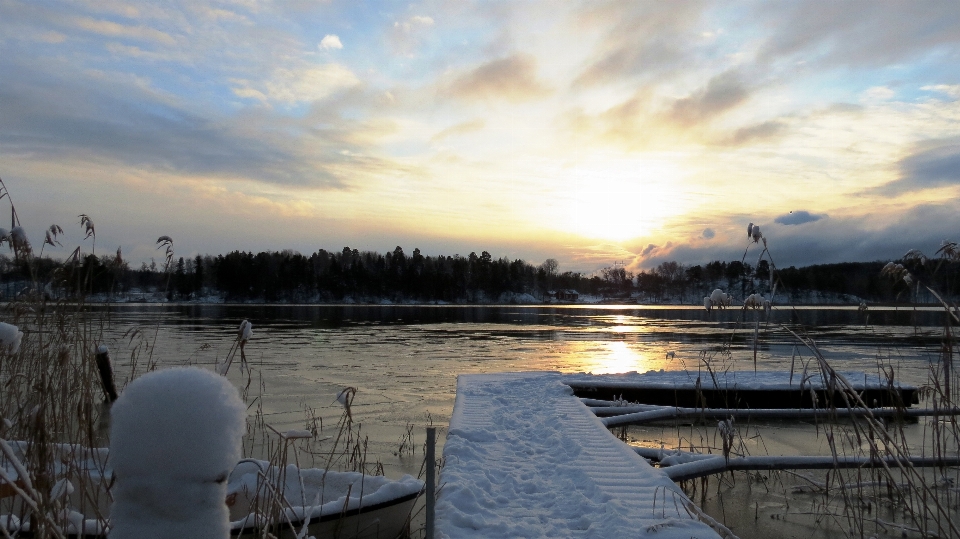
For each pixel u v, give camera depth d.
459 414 7.95
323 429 9.27
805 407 10.29
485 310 76.75
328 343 25.48
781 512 5.97
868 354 19.45
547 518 4.55
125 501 0.85
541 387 10.20
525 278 129.88
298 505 4.57
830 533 5.40
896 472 6.94
